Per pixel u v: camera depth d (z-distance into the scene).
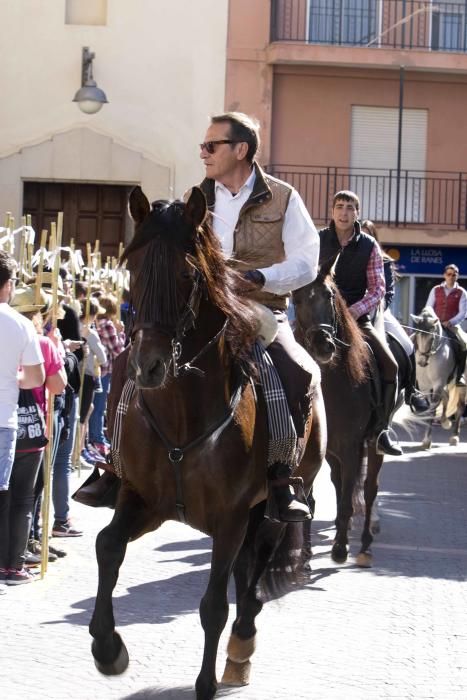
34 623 8.10
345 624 8.35
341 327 10.05
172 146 27.88
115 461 6.43
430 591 9.49
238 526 6.20
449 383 21.66
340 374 10.16
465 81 29.97
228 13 28.31
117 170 27.72
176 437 6.06
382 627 8.28
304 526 8.99
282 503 6.53
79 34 27.61
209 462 6.09
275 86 29.06
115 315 16.61
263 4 28.50
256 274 6.62
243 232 6.91
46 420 9.59
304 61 28.62
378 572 10.22
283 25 29.09
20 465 9.15
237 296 6.19
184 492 6.14
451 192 30.08
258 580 7.07
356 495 10.42
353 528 12.30
